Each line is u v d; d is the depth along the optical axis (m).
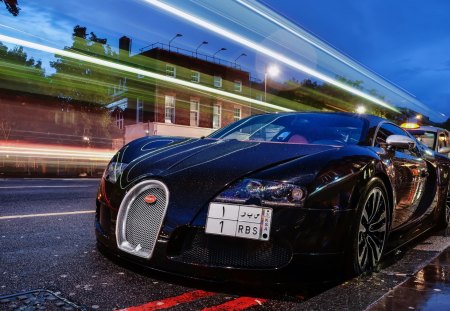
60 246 3.27
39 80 23.91
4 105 22.69
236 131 3.65
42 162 16.86
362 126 3.40
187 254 2.29
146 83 27.95
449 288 2.22
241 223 2.23
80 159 19.56
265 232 2.20
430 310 1.88
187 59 29.64
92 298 2.19
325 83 33.97
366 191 2.55
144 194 2.47
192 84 29.80
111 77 26.72
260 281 2.21
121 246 2.49
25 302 2.10
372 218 2.71
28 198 6.45
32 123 23.84
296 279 2.23
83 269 2.67
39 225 4.14
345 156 2.58
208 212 2.27
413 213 3.76
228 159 2.56
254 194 2.26
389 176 2.94
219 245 2.26
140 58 27.80
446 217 4.64
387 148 3.28
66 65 24.67
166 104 28.48
